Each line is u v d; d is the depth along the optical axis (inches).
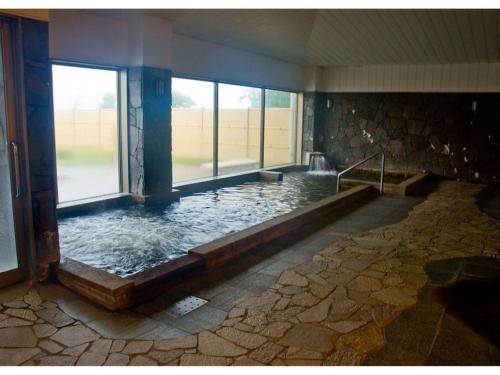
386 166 380.2
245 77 314.5
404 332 97.1
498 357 87.5
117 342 92.1
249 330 97.9
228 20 226.8
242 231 159.8
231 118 341.7
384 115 374.9
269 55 330.6
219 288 122.0
